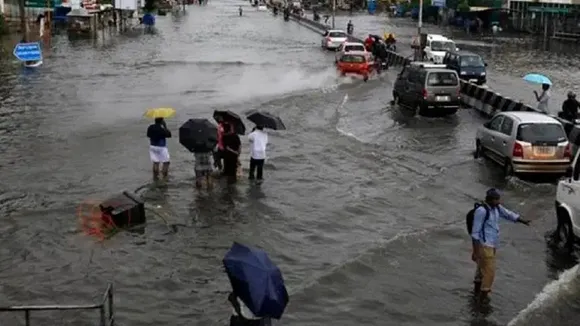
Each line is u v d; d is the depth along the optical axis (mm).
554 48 65188
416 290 12523
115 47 56062
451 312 11734
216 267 13383
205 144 17688
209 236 14914
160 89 34969
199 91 34500
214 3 164125
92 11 71000
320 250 14383
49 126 25500
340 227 15758
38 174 19234
